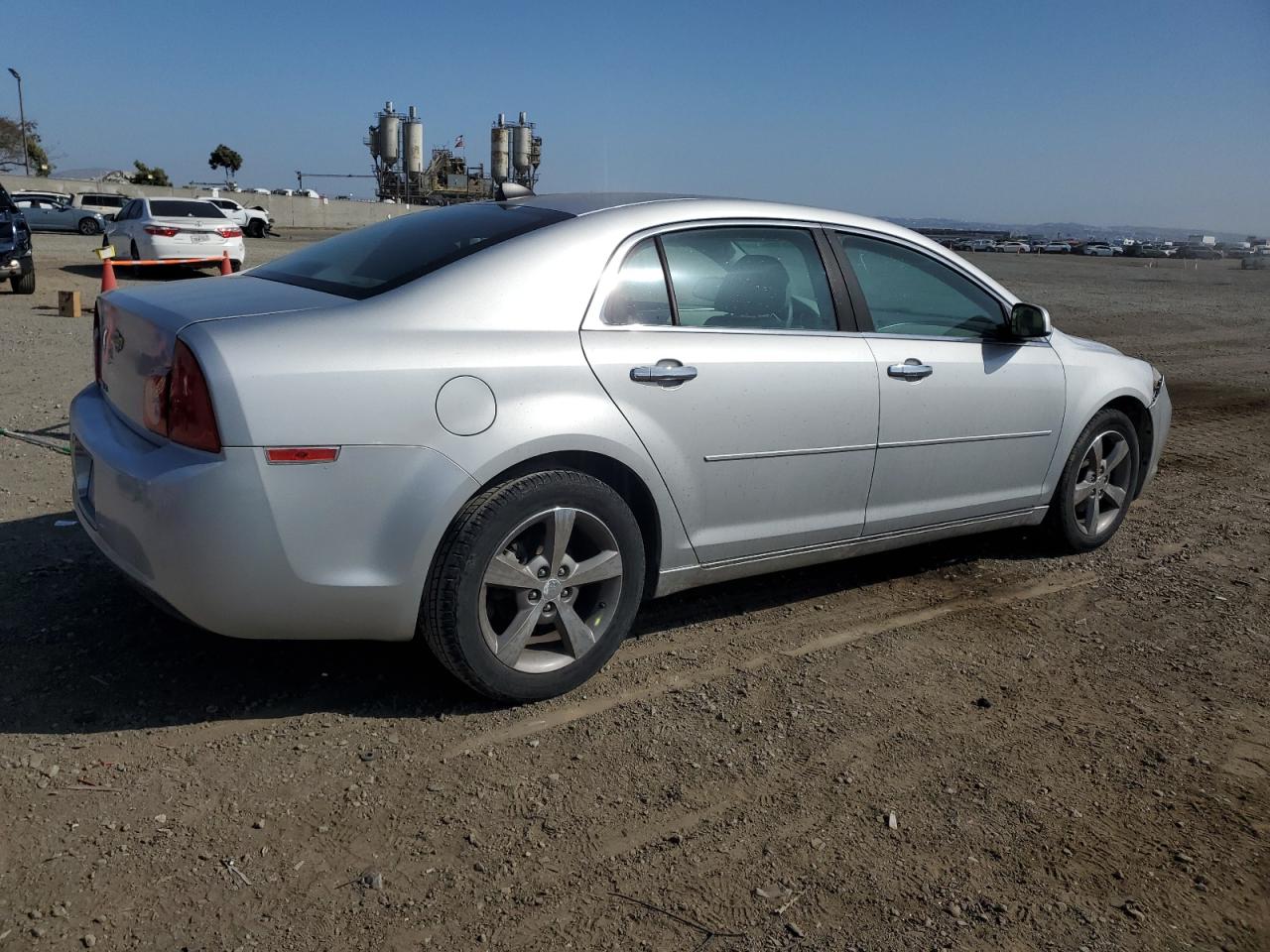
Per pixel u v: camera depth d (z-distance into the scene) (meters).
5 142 79.62
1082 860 2.72
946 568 4.96
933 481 4.35
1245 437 8.58
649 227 3.60
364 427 2.93
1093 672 3.87
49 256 23.83
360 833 2.68
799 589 4.59
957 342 4.40
